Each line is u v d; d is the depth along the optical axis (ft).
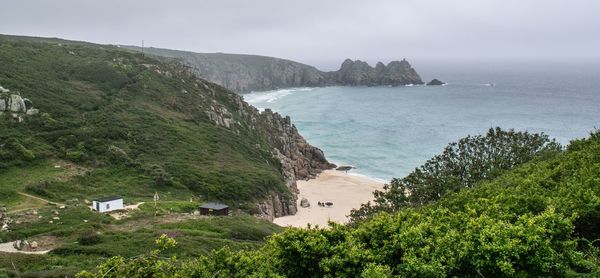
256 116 469.57
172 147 300.81
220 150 326.24
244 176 287.48
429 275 52.49
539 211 70.59
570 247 54.39
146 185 247.91
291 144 440.45
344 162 425.69
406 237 60.08
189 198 245.65
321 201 315.78
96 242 150.41
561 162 105.91
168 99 383.24
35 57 376.89
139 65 433.89
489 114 629.51
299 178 379.76
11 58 351.67
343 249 60.39
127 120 312.91
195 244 148.87
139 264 56.80
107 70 390.83
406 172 384.06
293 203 295.28
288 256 60.85
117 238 155.22
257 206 259.39
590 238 65.21
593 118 562.25
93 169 250.16
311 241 61.00
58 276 110.63
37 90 309.22
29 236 159.74
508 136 188.55
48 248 147.02
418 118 627.05
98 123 294.87
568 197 70.64
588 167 91.40
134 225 181.16
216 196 256.52
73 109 304.30
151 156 281.54
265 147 394.11
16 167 232.12
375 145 481.87
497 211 69.56
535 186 86.28
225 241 156.87
